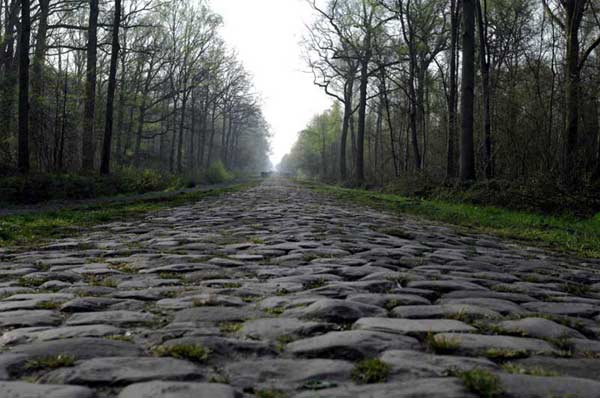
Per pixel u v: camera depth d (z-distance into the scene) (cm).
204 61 4934
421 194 2600
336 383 243
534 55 2820
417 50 3388
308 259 656
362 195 2906
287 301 417
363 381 246
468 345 300
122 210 1584
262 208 1727
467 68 2283
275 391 236
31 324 349
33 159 2650
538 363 276
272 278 534
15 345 304
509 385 237
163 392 228
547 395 226
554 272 641
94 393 231
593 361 280
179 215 1430
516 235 1138
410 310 386
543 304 435
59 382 244
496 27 2938
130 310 394
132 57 4234
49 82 2658
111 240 884
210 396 224
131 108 4419
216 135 8531
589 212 1518
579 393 228
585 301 460
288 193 3159
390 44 3781
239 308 396
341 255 696
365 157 7188
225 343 302
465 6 2269
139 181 2897
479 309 395
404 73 4009
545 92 2411
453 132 2973
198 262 635
